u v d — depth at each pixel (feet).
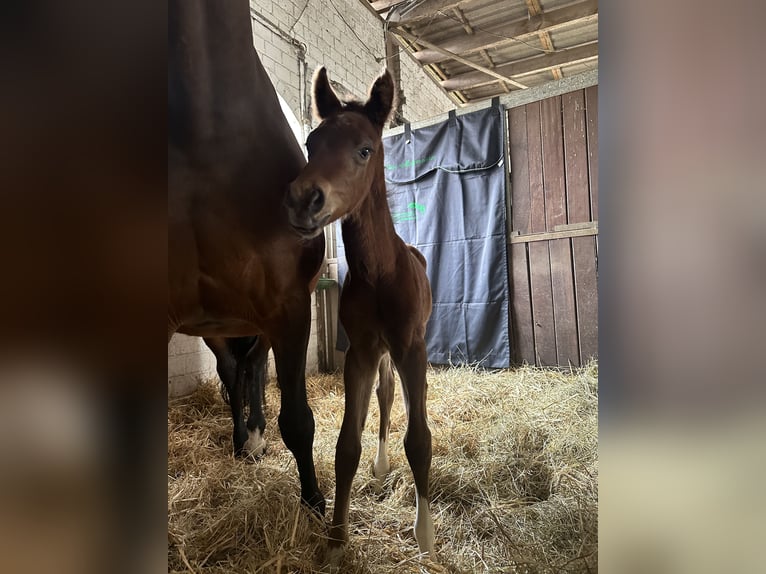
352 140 3.74
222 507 4.78
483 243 12.48
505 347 12.19
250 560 3.78
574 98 11.54
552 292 11.85
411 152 13.52
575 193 11.61
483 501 5.19
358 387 4.21
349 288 4.33
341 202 3.62
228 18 4.16
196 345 10.59
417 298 4.28
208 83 4.09
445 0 15.75
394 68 18.37
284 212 4.44
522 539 4.26
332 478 5.66
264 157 4.55
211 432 8.02
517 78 21.86
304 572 3.81
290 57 13.03
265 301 4.62
